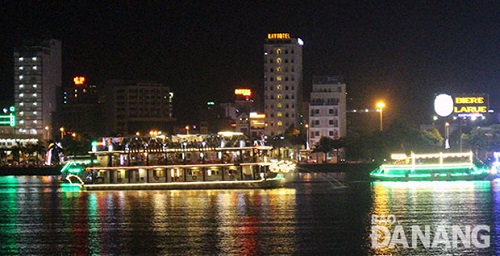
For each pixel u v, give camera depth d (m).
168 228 140.25
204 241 127.50
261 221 146.25
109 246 125.38
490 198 175.25
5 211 169.38
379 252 117.56
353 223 142.75
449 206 162.50
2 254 121.12
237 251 119.62
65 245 127.12
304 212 157.25
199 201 176.88
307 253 117.69
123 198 187.75
